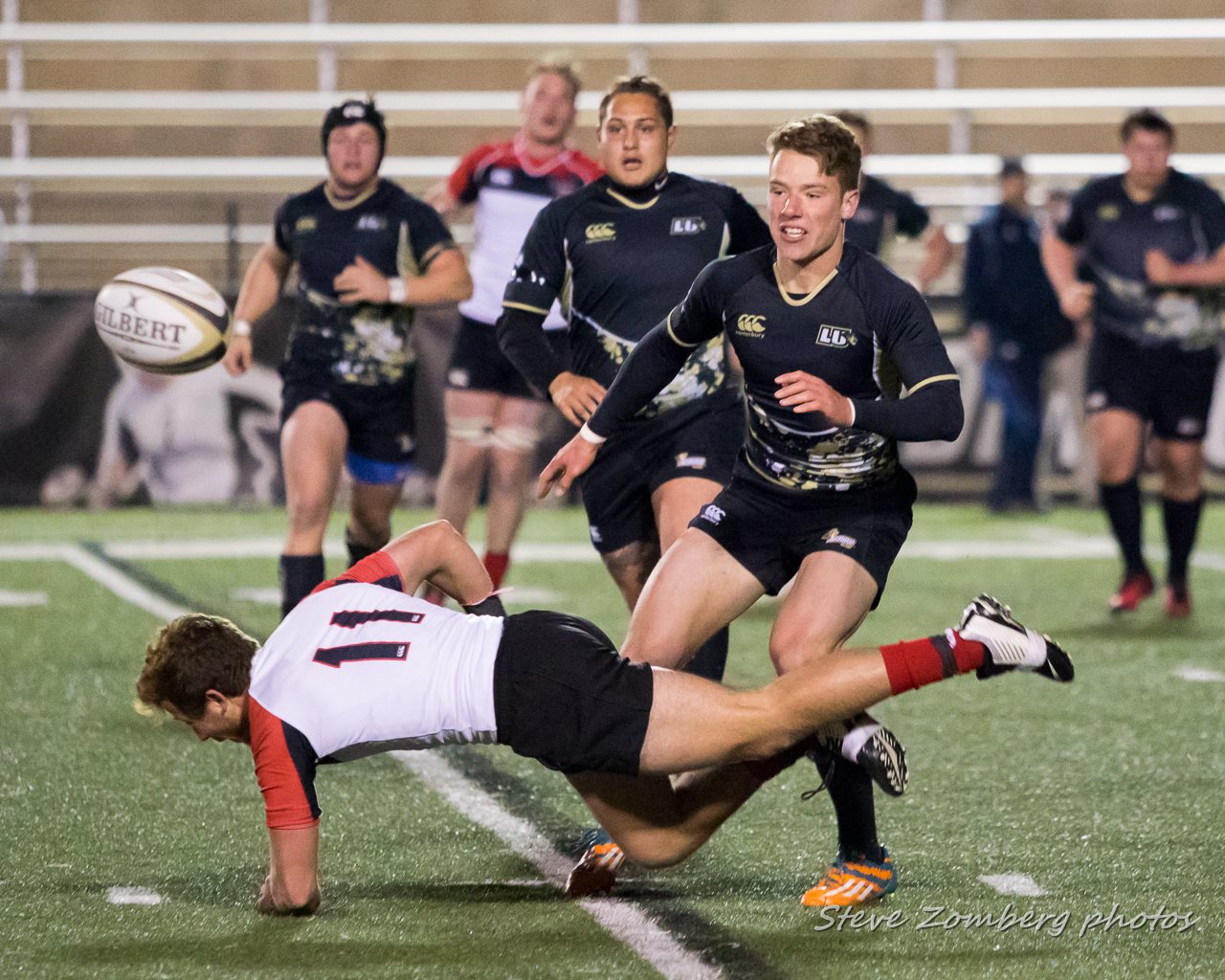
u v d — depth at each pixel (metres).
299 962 11.60
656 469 16.27
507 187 26.73
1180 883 13.62
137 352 18.06
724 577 13.65
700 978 11.32
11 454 42.38
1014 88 57.66
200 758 17.83
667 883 13.66
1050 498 45.09
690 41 55.53
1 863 14.05
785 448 13.54
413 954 11.79
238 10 57.59
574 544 37.34
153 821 15.39
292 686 12.17
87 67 56.34
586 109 55.00
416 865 14.13
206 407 42.78
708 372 16.20
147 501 42.72
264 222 51.50
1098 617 27.97
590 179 26.98
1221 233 27.31
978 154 56.94
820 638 12.92
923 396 12.63
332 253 21.08
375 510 22.41
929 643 11.93
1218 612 28.59
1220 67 57.28
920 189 53.59
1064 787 16.84
